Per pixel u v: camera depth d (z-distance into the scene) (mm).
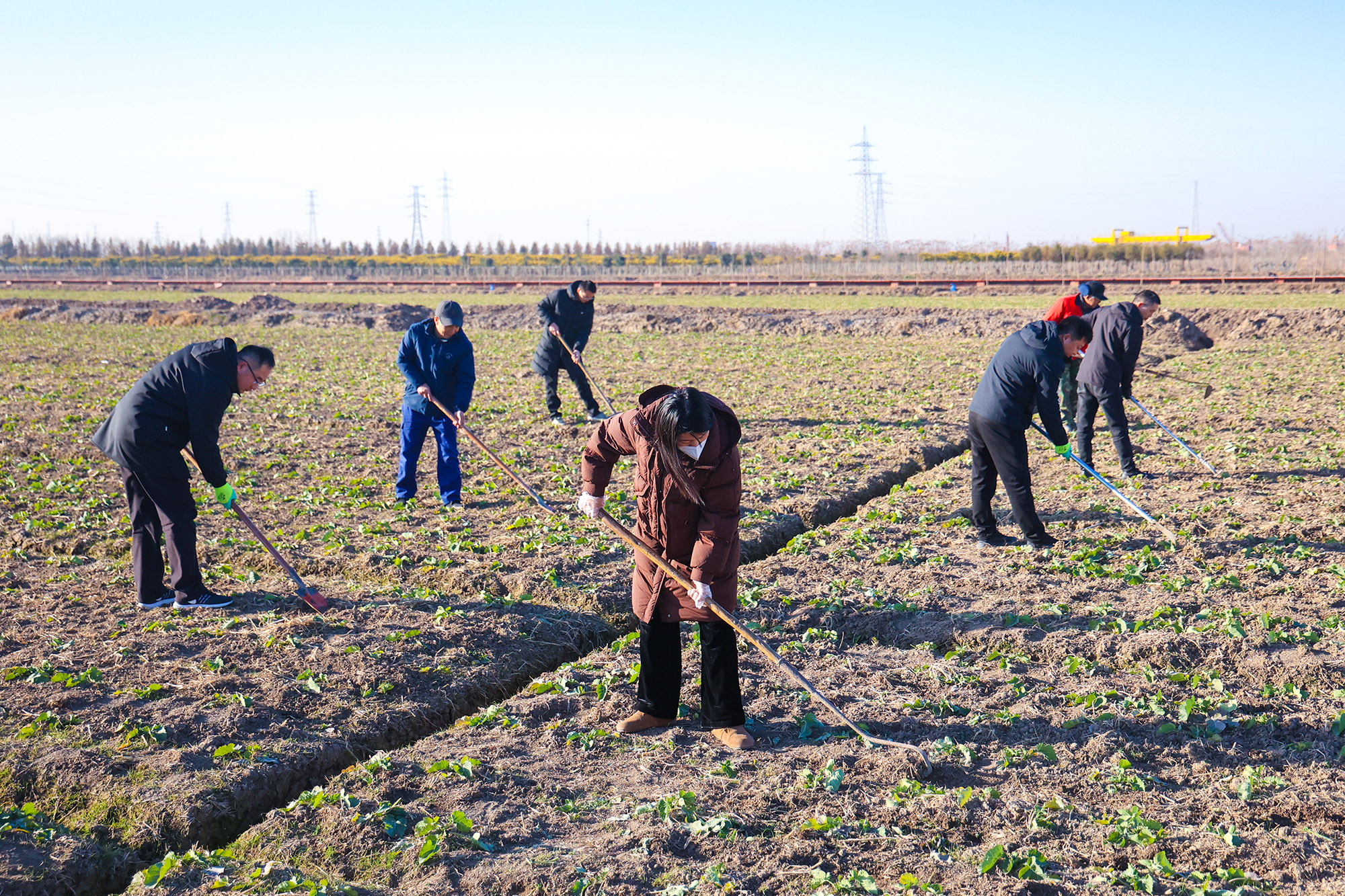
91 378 19547
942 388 17062
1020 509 7996
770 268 75062
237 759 4785
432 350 9508
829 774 4602
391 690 5613
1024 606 6762
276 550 7508
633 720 5145
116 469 11125
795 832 4176
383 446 12797
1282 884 3807
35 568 7730
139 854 4152
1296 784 4523
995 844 4090
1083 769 4699
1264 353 20344
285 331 33750
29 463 11203
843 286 51812
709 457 4484
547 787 4598
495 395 17219
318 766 4895
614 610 7004
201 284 69062
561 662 6355
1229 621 6227
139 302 44906
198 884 3850
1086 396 10461
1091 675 5785
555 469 11289
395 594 7176
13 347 26391
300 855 4020
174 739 4957
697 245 98500
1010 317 28359
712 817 4305
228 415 15000
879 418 14219
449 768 4711
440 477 9766
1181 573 7426
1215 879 3830
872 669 5941
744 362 21844
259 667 5848
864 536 8367
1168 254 62062
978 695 5551
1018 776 4621
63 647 6043
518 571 7605
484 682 5863
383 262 103312
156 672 5746
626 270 80438
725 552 4684
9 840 4094
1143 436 12562
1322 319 23109
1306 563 7469
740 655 6141
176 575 6746
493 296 53281
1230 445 11477
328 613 6723
